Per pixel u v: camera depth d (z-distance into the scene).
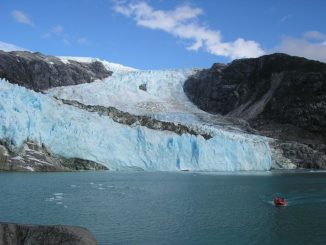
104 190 48.97
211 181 63.34
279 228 33.53
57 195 43.44
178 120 115.19
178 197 46.97
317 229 33.38
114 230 31.31
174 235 30.67
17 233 19.38
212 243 29.11
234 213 39.00
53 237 19.20
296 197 49.56
